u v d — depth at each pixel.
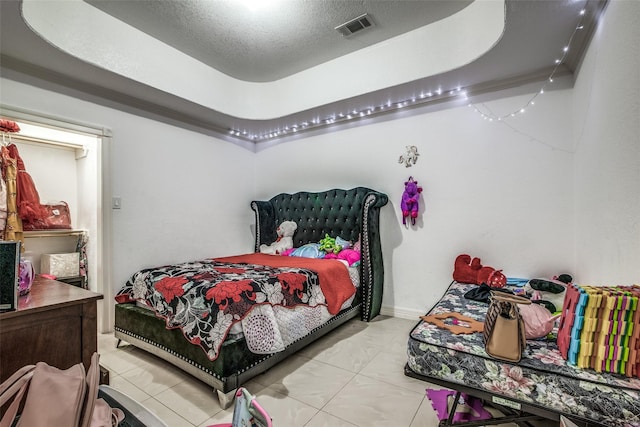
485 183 2.87
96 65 2.42
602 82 1.77
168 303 2.12
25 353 1.22
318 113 3.53
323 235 3.75
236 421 1.07
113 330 2.87
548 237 2.60
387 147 3.41
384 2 2.35
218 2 2.32
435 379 1.39
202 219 3.77
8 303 1.18
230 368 1.75
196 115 3.54
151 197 3.24
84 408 0.89
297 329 2.24
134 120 3.11
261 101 3.73
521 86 2.70
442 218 3.08
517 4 1.74
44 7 2.10
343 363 2.22
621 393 1.05
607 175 1.72
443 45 2.57
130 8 2.40
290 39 2.83
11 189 2.66
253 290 2.00
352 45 2.95
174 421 1.60
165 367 2.18
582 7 1.76
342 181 3.75
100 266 2.85
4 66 2.33
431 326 1.60
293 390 1.87
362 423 1.57
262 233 4.05
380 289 3.24
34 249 3.23
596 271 1.95
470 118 2.94
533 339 1.41
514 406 1.22
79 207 3.52
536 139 2.64
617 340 1.12
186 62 3.09
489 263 2.85
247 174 4.44
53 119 2.55
